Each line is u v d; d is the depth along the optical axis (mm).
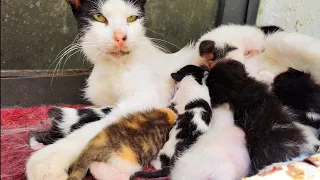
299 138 274
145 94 342
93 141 269
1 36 440
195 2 507
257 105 296
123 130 280
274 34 372
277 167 236
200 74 339
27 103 460
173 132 292
